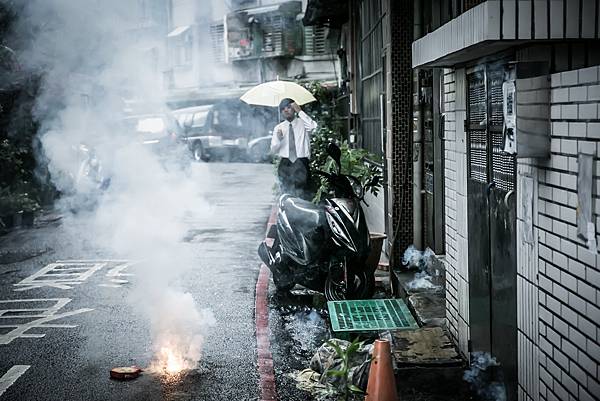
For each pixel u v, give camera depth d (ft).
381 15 38.65
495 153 19.13
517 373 17.93
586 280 14.16
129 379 23.36
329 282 30.55
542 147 15.71
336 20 69.31
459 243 22.63
